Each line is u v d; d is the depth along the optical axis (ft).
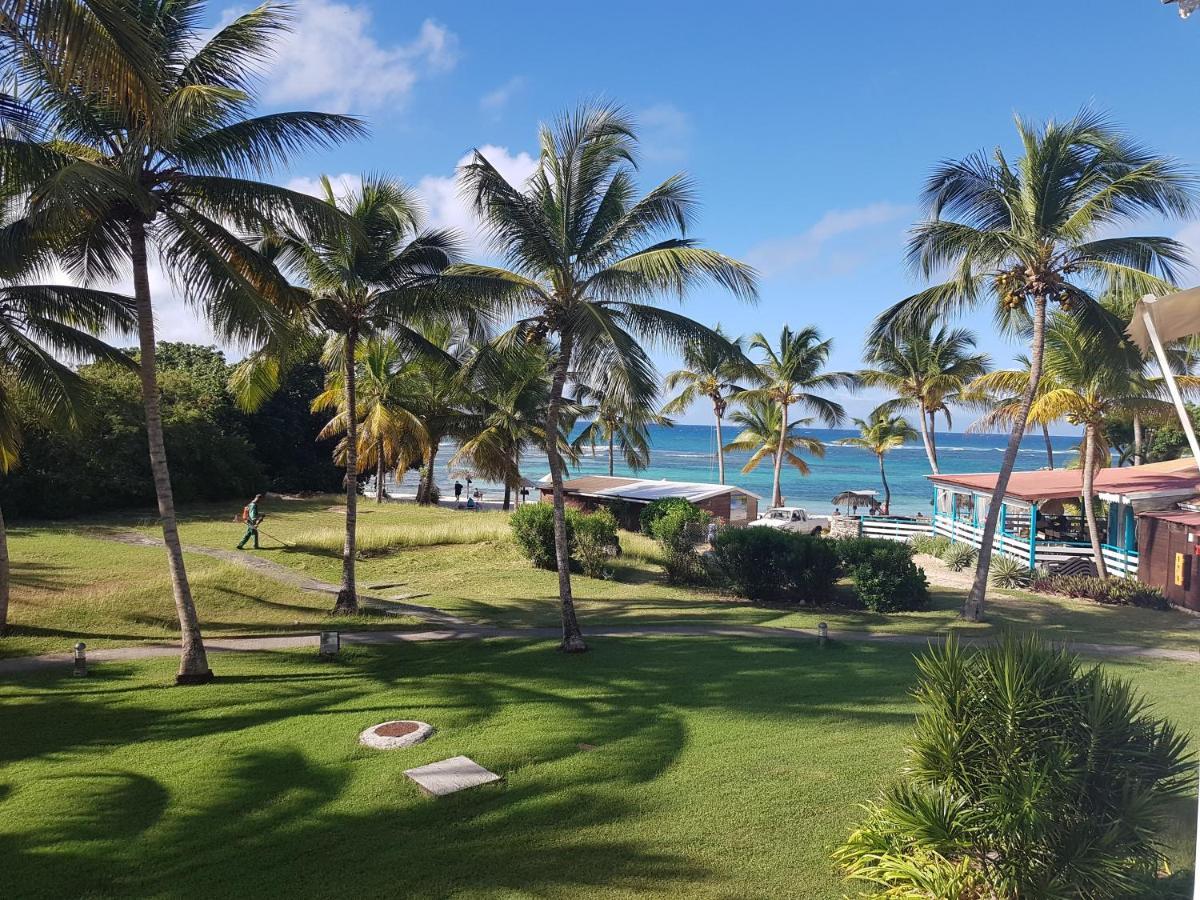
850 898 18.48
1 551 50.31
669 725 32.78
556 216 48.16
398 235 56.29
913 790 18.92
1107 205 53.52
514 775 27.17
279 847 22.08
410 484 243.81
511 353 51.90
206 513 112.27
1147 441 126.41
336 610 60.03
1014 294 57.77
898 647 49.47
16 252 35.09
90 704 37.42
